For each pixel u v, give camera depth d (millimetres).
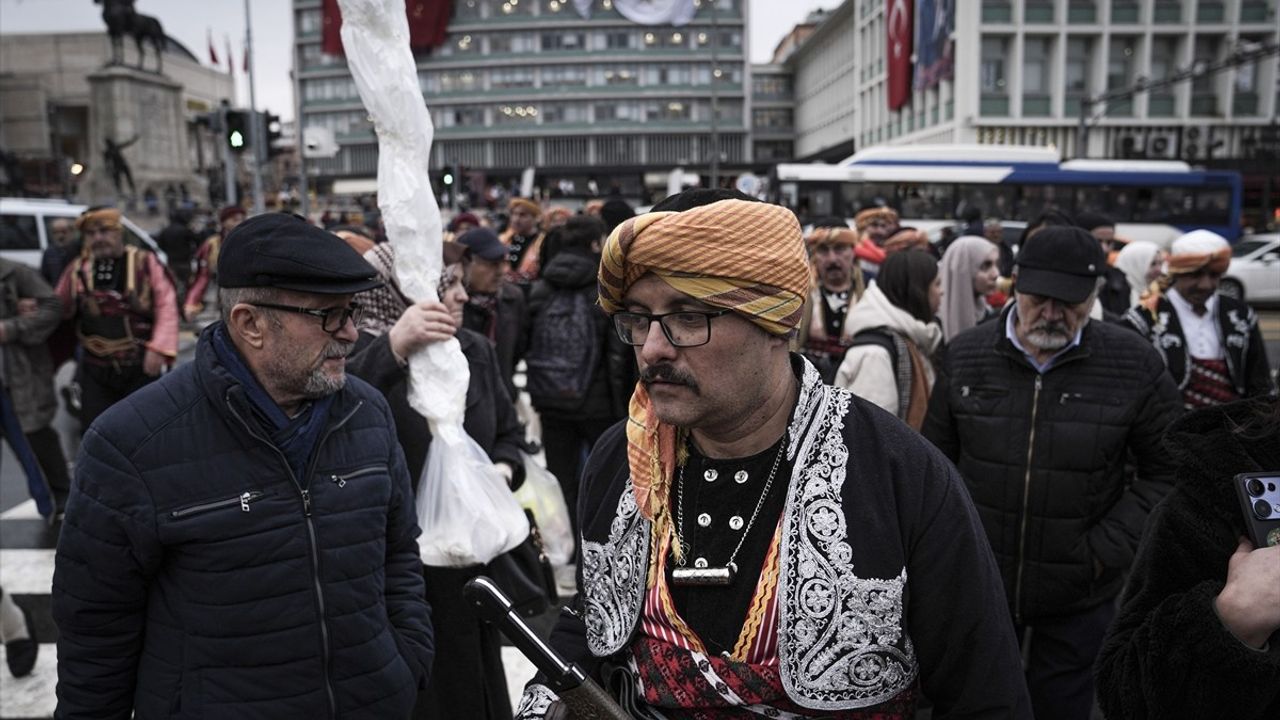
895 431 1269
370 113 2580
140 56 31188
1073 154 37125
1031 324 2518
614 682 1345
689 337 1180
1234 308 3621
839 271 4480
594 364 4574
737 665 1224
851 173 22172
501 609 1300
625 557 1335
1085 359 2562
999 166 22156
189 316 12055
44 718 3242
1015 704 1224
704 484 1304
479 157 79000
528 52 77750
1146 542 1368
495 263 4453
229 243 1754
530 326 4766
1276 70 36375
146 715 1711
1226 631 1123
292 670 1741
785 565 1210
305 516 1771
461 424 2660
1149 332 3676
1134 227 21969
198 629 1698
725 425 1247
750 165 78312
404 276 2621
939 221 22062
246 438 1736
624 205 5719
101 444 1667
